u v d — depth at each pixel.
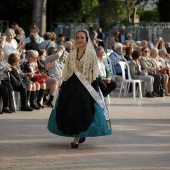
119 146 14.40
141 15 57.91
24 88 20.58
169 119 19.50
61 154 13.38
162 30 40.28
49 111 20.86
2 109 20.12
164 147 14.33
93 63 14.18
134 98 26.09
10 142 14.77
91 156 13.18
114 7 51.28
